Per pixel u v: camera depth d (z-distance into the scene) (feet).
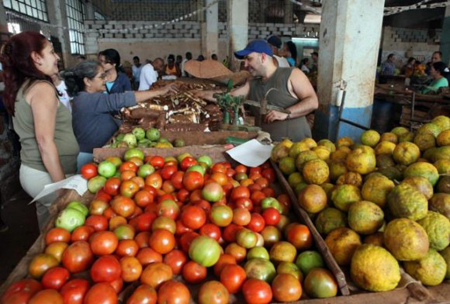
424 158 4.78
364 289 3.27
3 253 9.62
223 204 4.24
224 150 6.57
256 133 7.74
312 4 38.86
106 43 46.62
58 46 36.47
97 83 8.79
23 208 12.32
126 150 6.36
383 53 52.54
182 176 5.09
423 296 3.08
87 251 3.50
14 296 2.87
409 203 3.51
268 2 54.13
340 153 5.22
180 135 7.81
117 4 58.03
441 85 19.90
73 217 4.04
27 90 6.03
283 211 4.69
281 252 3.73
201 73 22.38
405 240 3.21
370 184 4.00
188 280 3.42
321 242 3.68
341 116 13.66
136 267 3.31
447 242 3.41
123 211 4.31
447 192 3.96
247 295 3.09
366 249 3.27
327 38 13.50
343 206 4.05
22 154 6.70
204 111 10.17
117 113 10.41
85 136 8.77
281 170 5.58
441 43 38.96
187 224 3.92
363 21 12.73
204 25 46.14
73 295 2.95
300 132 9.39
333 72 13.38
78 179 5.36
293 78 9.16
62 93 11.48
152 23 46.32
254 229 4.07
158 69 27.30
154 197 4.84
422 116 17.20
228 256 3.61
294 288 3.11
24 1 30.27
